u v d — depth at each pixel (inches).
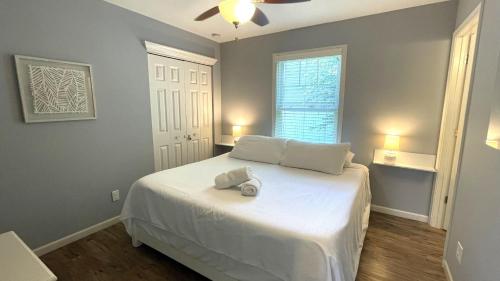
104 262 79.6
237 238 58.2
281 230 52.9
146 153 118.5
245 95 151.3
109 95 100.4
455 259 66.6
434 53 97.7
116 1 97.3
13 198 77.2
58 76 83.7
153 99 119.6
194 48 138.1
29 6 76.4
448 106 95.0
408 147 106.8
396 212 112.3
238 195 72.8
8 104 74.2
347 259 54.6
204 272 67.7
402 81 105.0
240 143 127.2
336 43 118.1
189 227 67.2
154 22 115.7
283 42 133.0
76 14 87.7
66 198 90.0
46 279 33.0
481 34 62.2
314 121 130.2
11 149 75.7
